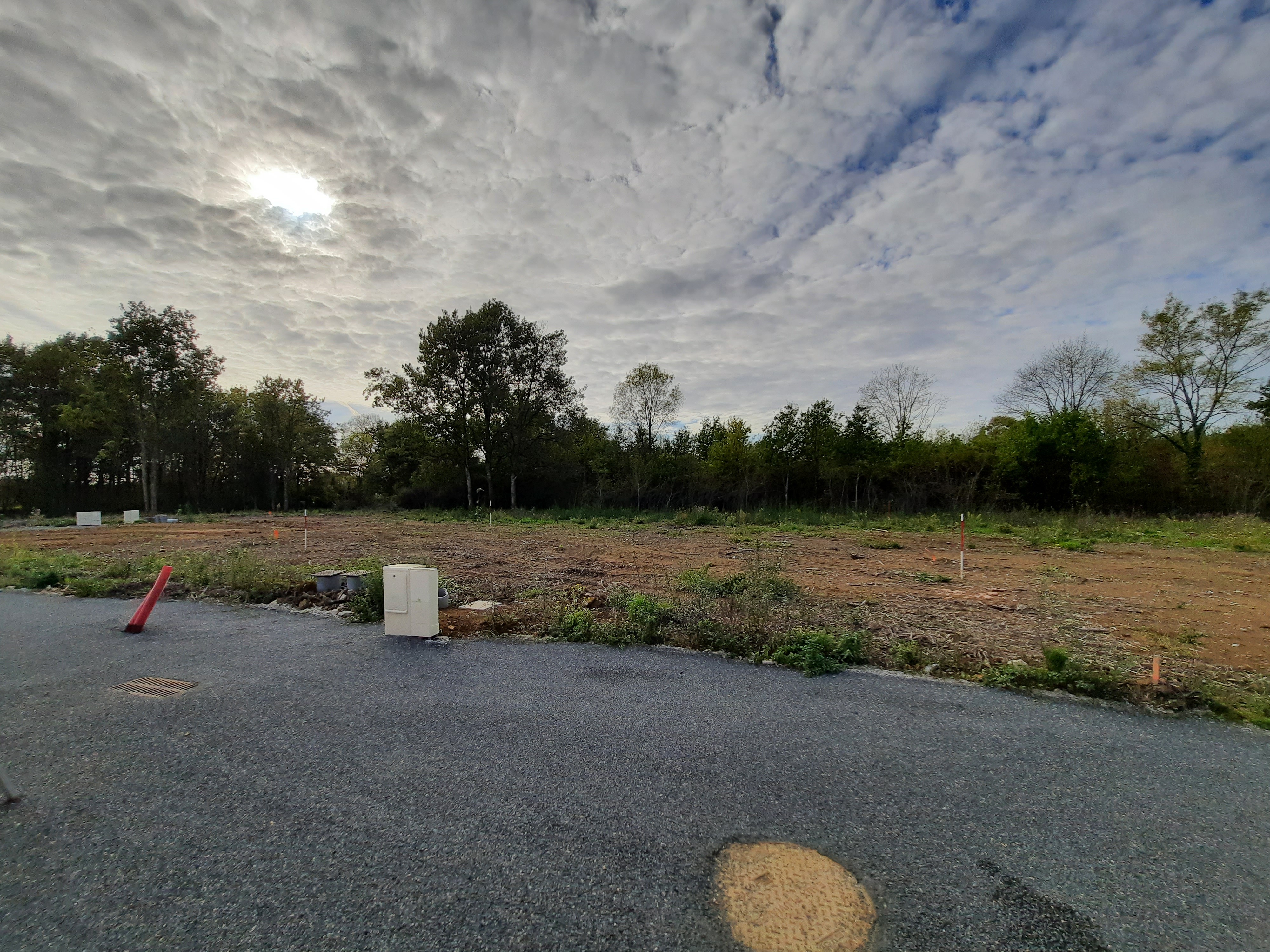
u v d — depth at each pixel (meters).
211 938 1.99
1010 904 2.17
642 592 8.22
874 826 2.69
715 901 2.17
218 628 6.57
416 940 1.97
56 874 2.35
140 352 30.62
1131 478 23.80
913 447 26.56
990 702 4.29
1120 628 6.52
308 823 2.71
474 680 4.73
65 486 35.84
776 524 22.47
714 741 3.58
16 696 4.41
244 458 39.84
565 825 2.68
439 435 32.38
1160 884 2.30
